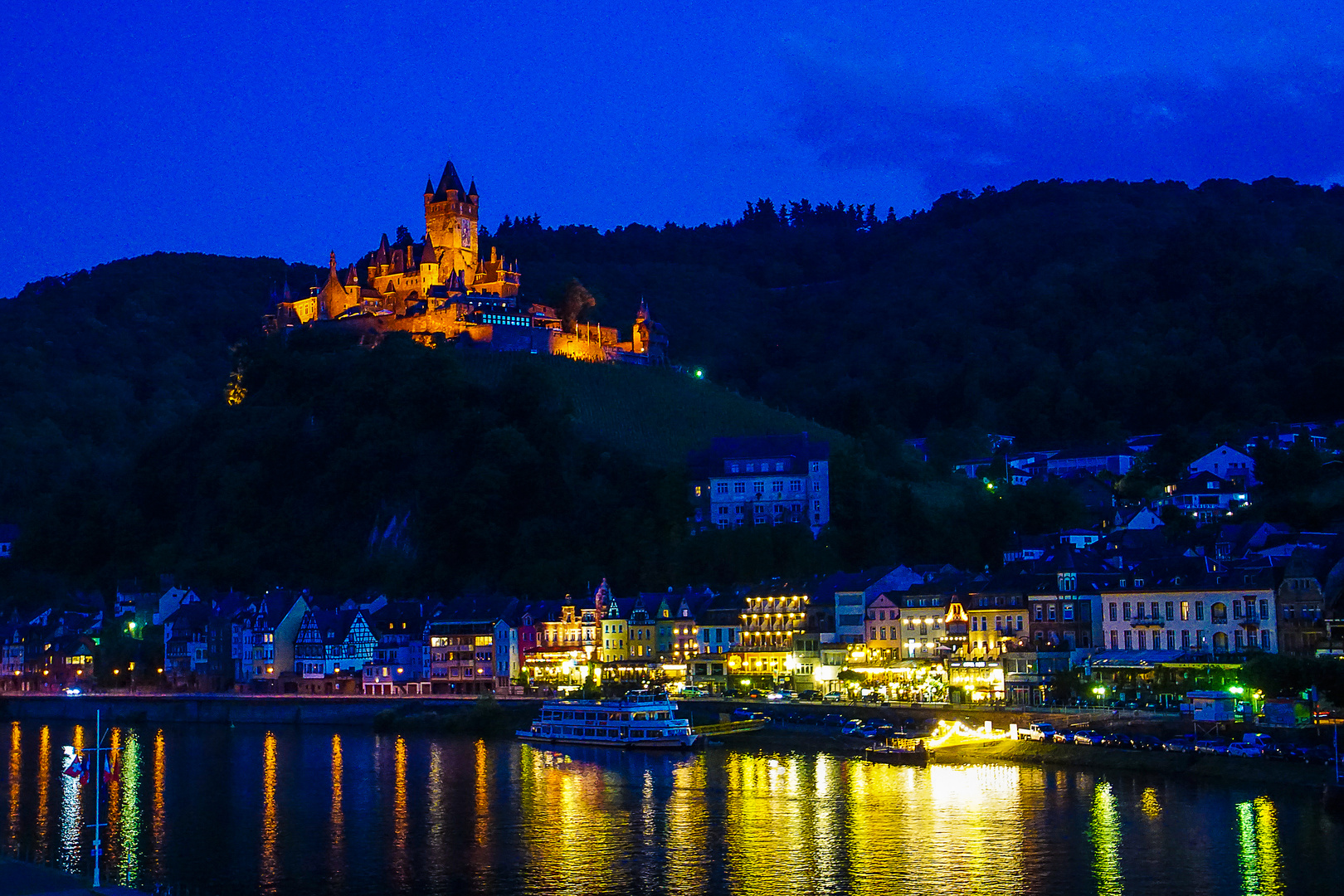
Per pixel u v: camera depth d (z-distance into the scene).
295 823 155.88
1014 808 151.12
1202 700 177.62
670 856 136.38
